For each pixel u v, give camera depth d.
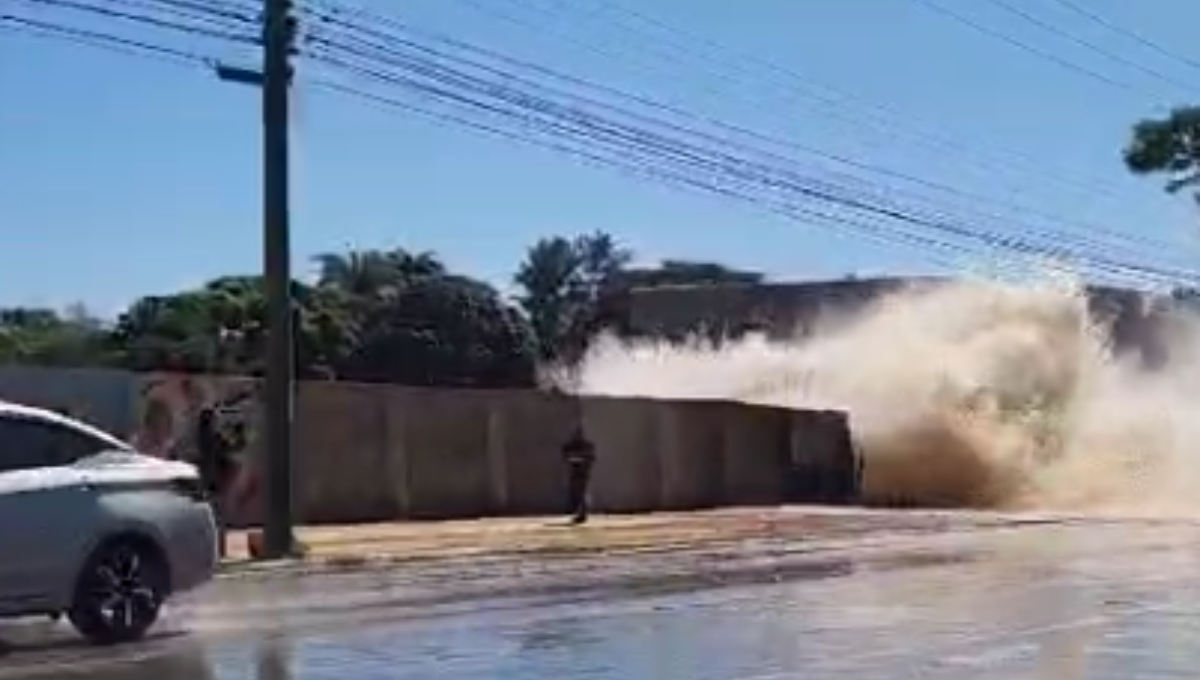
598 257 96.81
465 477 34.22
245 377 29.38
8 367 26.14
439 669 13.42
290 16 24.95
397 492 32.69
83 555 14.74
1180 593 20.00
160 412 27.95
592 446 34.38
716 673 13.23
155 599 15.44
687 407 40.91
